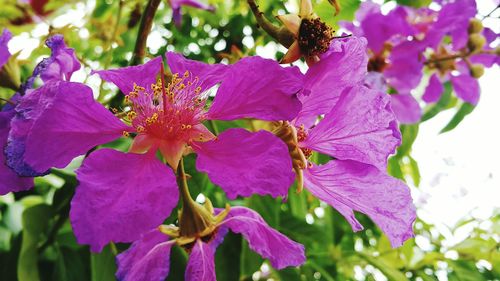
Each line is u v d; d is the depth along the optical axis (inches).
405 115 8.3
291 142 4.1
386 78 8.0
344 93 3.9
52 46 4.1
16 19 8.2
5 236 6.8
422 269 10.5
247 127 6.1
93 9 8.7
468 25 8.2
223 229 4.7
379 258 10.3
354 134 4.0
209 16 10.4
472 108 9.2
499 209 11.5
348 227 10.4
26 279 5.9
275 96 3.7
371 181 4.0
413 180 10.2
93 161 3.5
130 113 4.1
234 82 3.7
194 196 5.3
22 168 3.6
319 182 4.2
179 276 5.7
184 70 4.3
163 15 9.8
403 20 7.5
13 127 3.6
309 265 9.3
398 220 3.9
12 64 5.5
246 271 6.7
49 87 3.6
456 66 8.8
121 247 6.0
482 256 10.4
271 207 6.8
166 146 4.1
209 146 3.8
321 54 4.3
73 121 3.6
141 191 3.5
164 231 4.3
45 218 6.2
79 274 6.5
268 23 4.5
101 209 3.4
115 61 8.5
